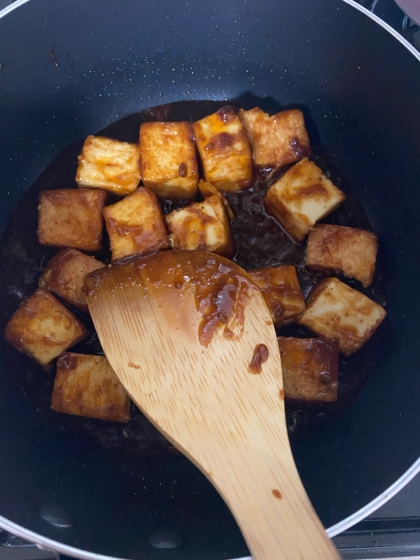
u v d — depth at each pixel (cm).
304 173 19
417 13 14
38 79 18
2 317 18
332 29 17
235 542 13
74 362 17
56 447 16
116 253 18
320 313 18
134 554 12
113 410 16
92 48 19
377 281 18
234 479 11
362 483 13
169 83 21
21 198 19
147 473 16
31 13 16
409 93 16
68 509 14
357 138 19
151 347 13
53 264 18
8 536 15
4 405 15
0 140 18
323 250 18
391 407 15
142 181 19
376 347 17
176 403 12
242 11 18
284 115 19
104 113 21
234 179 19
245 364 12
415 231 17
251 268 19
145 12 18
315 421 17
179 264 14
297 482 11
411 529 15
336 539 15
